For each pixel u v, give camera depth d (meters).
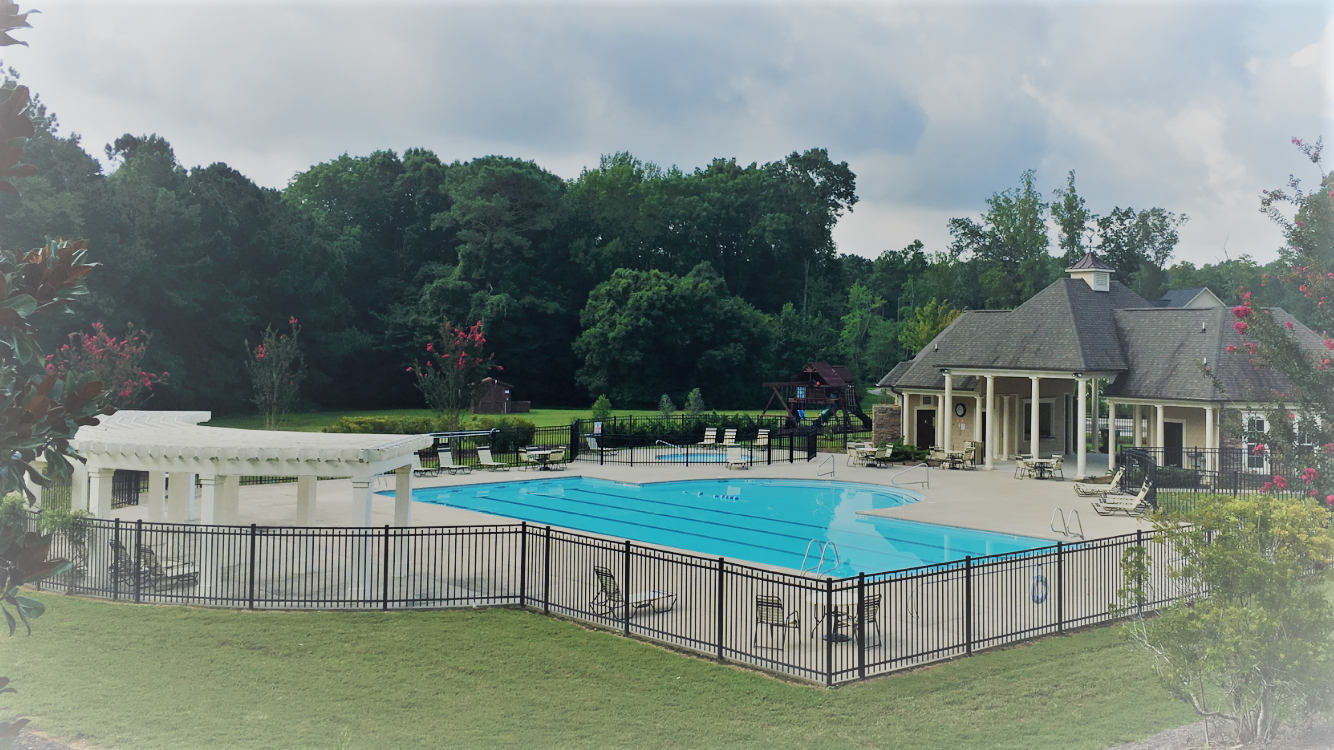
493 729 11.10
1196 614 10.91
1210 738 10.67
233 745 10.53
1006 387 41.94
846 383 63.34
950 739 10.82
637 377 86.38
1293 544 11.17
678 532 25.34
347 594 17.17
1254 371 33.88
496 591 17.28
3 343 5.64
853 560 21.52
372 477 17.84
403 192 96.06
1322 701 10.09
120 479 27.06
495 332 83.88
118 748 10.41
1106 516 26.33
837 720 11.43
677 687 12.57
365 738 10.78
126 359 36.12
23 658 13.37
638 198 106.81
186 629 14.80
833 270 120.06
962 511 27.39
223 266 65.75
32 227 46.94
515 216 91.56
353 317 85.38
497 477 34.62
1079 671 13.27
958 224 87.19
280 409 43.94
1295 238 16.97
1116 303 40.72
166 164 65.31
